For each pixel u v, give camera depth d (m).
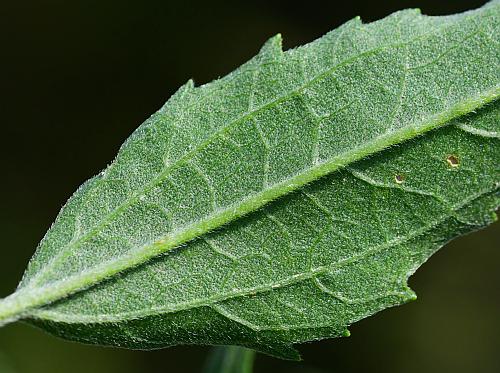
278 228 0.10
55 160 0.19
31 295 0.10
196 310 0.10
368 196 0.10
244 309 0.10
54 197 0.19
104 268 0.10
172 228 0.10
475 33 0.10
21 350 0.17
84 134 0.19
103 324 0.10
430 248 0.10
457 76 0.10
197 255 0.10
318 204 0.10
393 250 0.10
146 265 0.10
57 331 0.10
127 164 0.10
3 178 0.19
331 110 0.10
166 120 0.11
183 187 0.10
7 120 0.19
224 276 0.10
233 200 0.10
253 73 0.11
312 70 0.11
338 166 0.10
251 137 0.10
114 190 0.10
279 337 0.10
